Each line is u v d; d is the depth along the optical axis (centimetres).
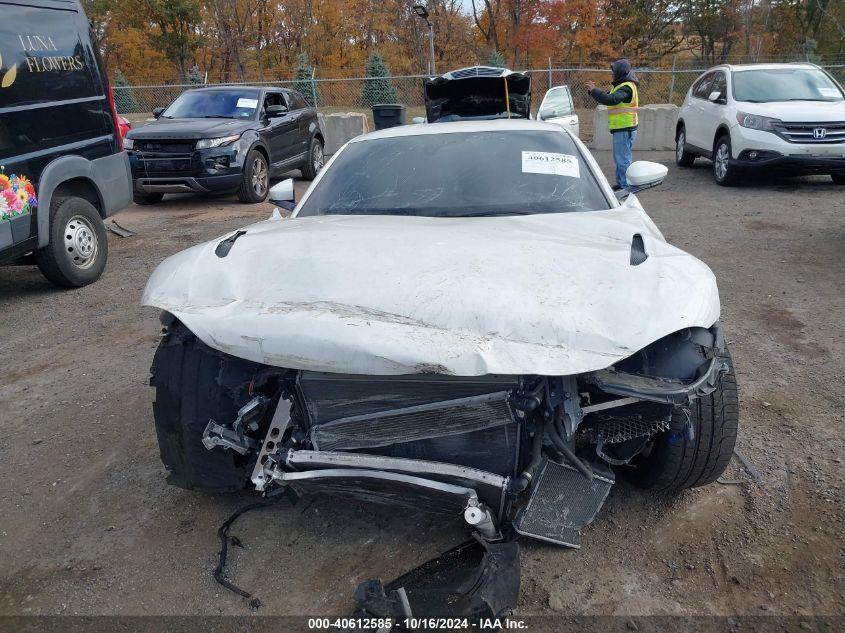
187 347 270
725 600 239
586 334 216
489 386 227
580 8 3388
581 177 354
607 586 247
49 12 626
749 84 1133
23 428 387
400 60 3728
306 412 247
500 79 831
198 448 272
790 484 301
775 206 929
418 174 359
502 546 241
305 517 293
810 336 468
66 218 644
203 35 3809
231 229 913
